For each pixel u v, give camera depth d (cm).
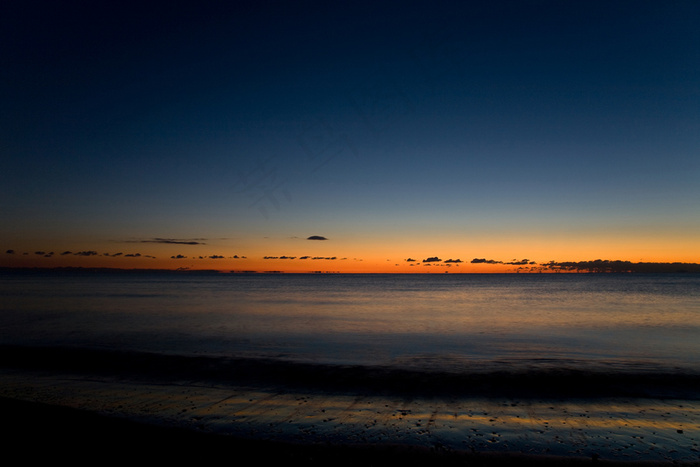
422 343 1784
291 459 578
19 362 1310
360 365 1280
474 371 1181
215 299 4897
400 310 3469
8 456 557
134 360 1345
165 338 1886
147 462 554
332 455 593
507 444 637
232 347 1652
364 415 785
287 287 10012
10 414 714
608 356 1468
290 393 952
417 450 612
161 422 732
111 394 939
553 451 609
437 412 805
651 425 724
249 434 676
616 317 2839
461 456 591
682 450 609
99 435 645
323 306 3919
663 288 8294
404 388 995
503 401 884
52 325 2342
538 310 3431
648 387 991
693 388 981
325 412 803
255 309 3519
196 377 1116
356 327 2336
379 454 598
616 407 838
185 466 547
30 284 9831
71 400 882
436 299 5131
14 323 2436
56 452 575
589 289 8069
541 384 1023
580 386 1003
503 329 2252
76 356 1404
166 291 6938
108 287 8475
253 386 1020
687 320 2638
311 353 1525
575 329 2242
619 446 627
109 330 2153
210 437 654
